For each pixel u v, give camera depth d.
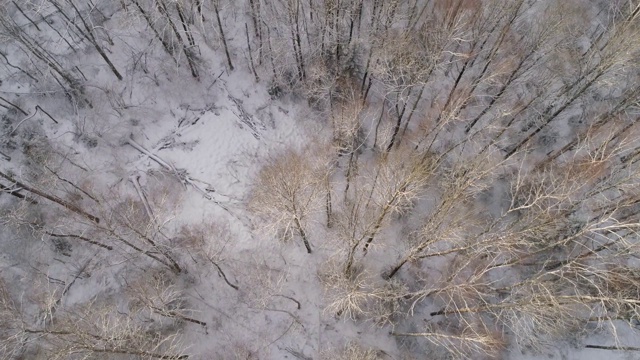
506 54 27.12
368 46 27.11
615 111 24.62
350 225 24.64
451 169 26.72
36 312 26.11
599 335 25.88
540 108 27.42
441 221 22.94
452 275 24.03
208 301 26.91
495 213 27.38
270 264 27.27
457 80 26.28
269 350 26.25
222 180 28.45
